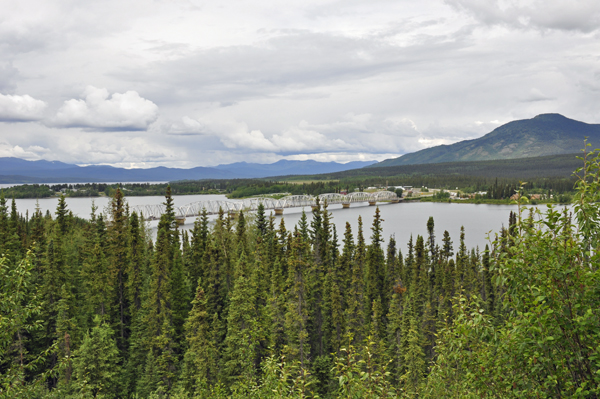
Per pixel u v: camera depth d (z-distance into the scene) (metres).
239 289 42.28
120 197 63.94
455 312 11.81
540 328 8.70
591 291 8.66
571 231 9.70
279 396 15.01
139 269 61.16
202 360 39.28
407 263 92.06
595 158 9.70
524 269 9.38
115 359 41.75
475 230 189.12
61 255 51.66
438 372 13.27
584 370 8.99
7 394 13.85
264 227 93.62
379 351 45.75
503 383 10.19
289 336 45.72
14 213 81.69
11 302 13.26
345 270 68.94
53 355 45.53
